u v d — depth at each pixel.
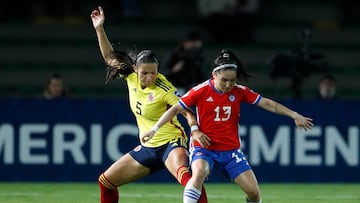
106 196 25.86
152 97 24.64
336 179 41.56
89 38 60.75
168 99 24.53
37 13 61.53
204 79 43.91
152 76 24.28
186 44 44.09
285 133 41.31
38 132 40.84
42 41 60.00
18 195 35.47
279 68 45.78
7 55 59.09
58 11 61.69
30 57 59.28
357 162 41.66
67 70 58.19
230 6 58.28
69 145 40.94
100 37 26.81
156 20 61.53
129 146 40.94
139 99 25.02
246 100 24.59
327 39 61.41
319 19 62.84
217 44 59.06
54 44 59.81
